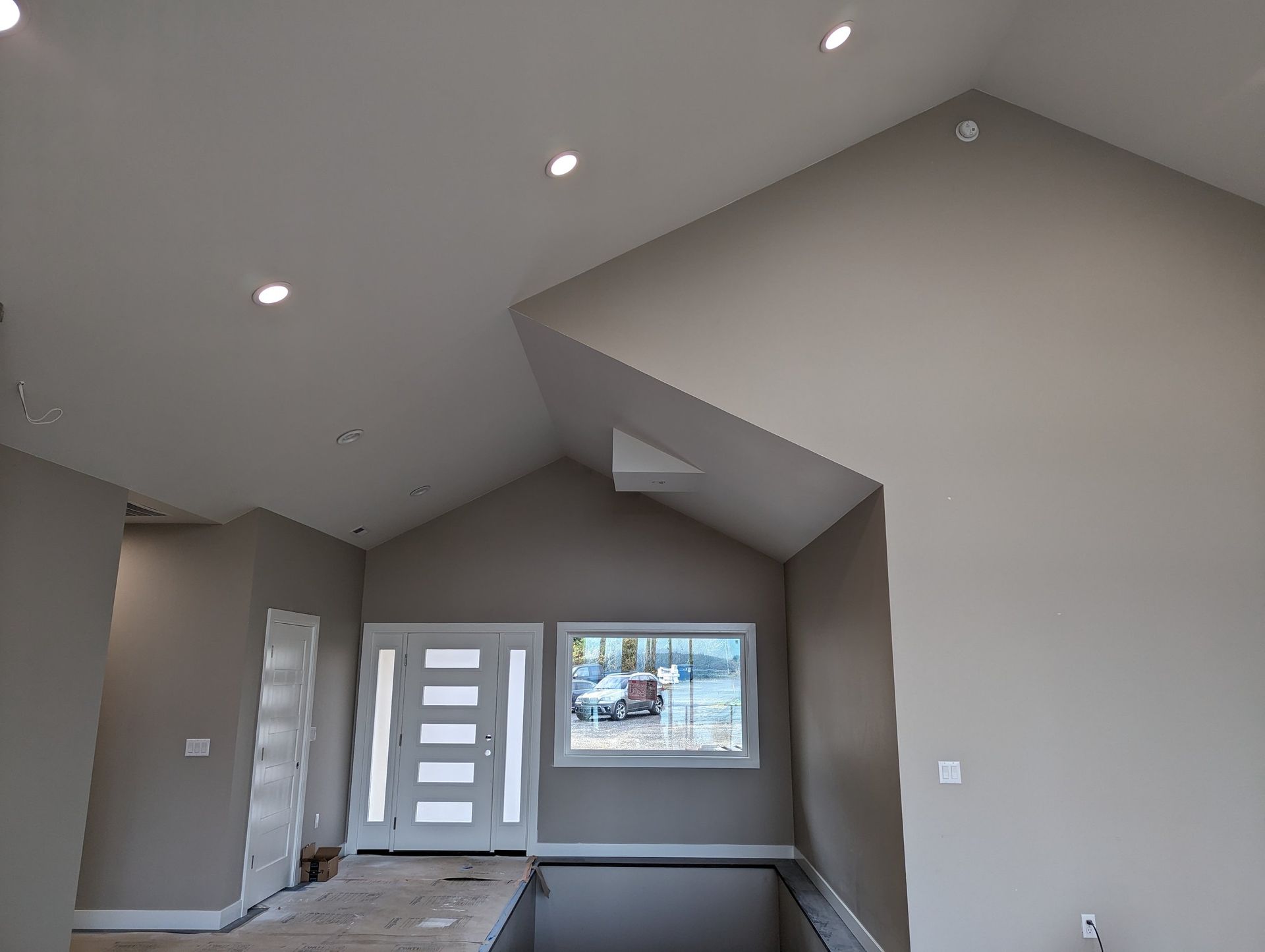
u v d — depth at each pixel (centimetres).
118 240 291
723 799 717
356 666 751
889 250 446
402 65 272
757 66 352
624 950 675
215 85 250
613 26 294
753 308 443
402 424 539
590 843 715
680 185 413
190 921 509
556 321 446
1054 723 390
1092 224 444
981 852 378
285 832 607
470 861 691
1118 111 425
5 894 354
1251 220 438
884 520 415
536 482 777
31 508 377
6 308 296
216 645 540
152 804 522
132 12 218
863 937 458
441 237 368
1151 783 384
